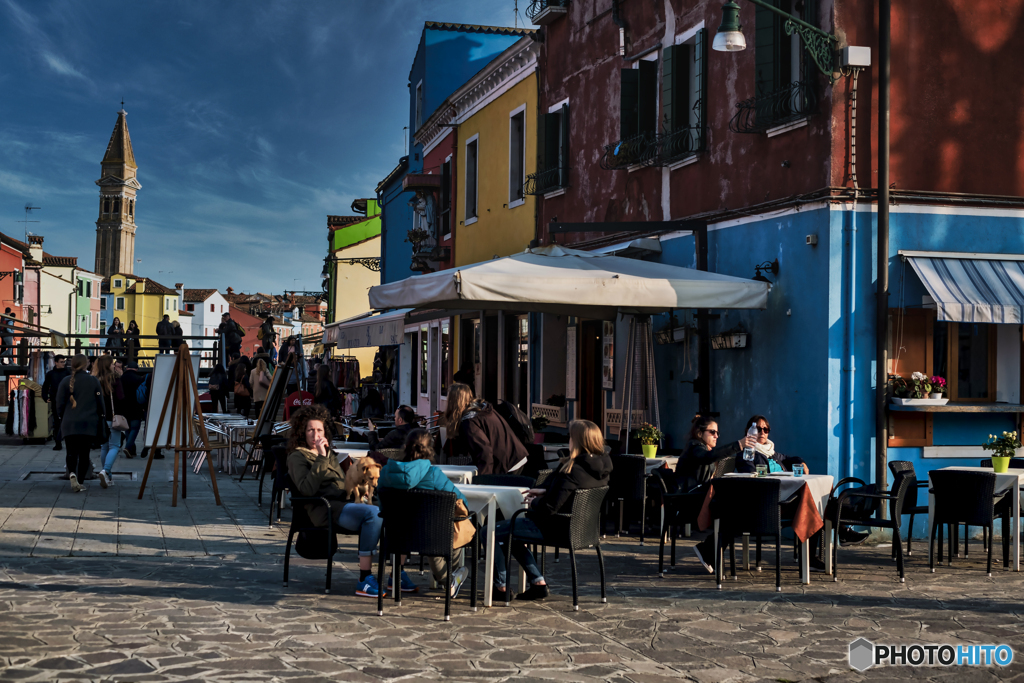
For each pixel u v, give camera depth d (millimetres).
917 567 9352
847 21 10656
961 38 11055
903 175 10836
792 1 11547
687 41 13617
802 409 10953
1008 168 11172
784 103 11266
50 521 10570
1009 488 9281
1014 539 9234
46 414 20422
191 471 16109
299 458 7746
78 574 8023
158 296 107562
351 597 7516
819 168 10844
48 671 5398
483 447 9328
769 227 11625
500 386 16750
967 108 11047
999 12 11180
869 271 10680
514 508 7562
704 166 13117
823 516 8789
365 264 44844
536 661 5883
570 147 17297
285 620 6719
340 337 23562
